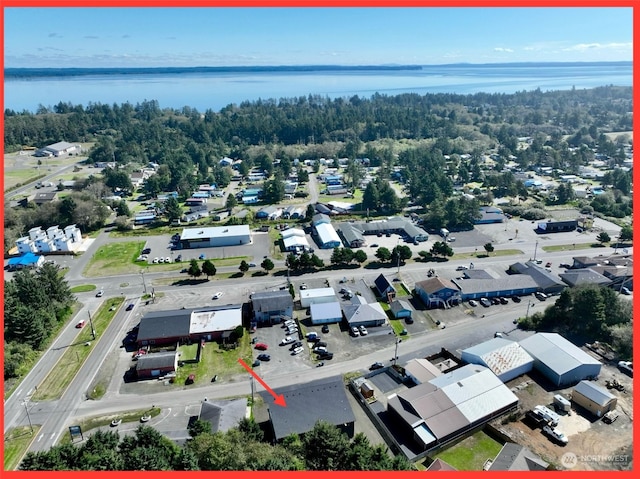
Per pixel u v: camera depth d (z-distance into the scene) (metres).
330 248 91.19
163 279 78.44
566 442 42.06
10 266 83.81
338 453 36.72
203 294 72.62
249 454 37.03
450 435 42.72
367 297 69.62
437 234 98.31
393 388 50.91
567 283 72.69
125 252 90.94
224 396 50.19
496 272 79.06
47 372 54.66
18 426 46.34
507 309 67.25
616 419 45.00
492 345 54.44
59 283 67.56
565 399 46.72
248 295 72.00
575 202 118.25
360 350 58.03
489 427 44.38
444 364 54.22
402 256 82.25
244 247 92.44
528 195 124.12
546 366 51.59
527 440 42.72
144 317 61.97
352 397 49.84
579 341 58.19
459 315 65.94
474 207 102.06
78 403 49.50
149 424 46.12
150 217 109.06
